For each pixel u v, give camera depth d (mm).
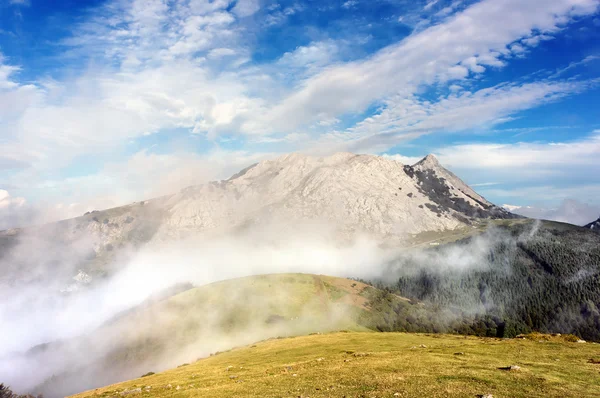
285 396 35562
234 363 80875
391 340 91438
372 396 31953
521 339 64438
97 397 53938
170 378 67250
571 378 34344
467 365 42188
